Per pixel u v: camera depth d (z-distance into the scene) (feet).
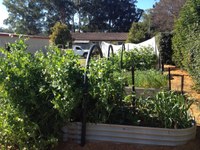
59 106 12.93
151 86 25.39
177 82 33.91
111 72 14.75
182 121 14.65
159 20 166.91
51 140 13.20
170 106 14.93
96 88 13.97
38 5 226.99
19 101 13.33
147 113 15.47
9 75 13.12
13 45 14.49
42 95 13.69
